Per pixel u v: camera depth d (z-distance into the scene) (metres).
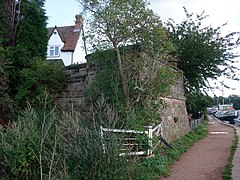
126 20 12.26
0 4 18.47
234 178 8.90
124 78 12.17
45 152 8.22
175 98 17.36
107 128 8.80
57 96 15.78
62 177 7.54
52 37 41.19
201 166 10.57
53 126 9.22
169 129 15.57
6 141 8.70
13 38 18.19
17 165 8.25
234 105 82.38
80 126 8.77
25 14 18.09
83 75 15.19
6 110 14.88
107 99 12.09
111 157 7.94
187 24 21.78
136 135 10.43
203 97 25.00
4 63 15.28
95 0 12.18
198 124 24.95
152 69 12.27
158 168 9.41
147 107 12.20
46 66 15.76
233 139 18.25
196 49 20.73
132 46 12.73
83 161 7.87
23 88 15.43
